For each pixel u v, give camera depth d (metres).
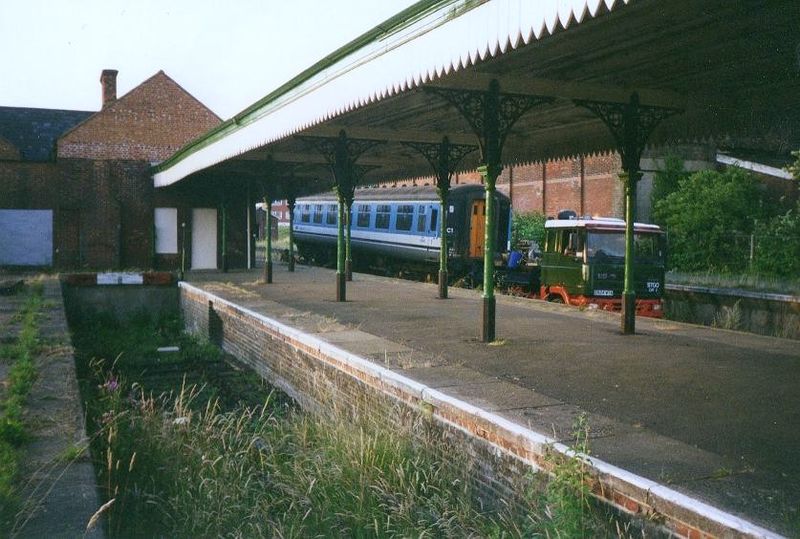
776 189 22.42
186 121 25.36
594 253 14.28
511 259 19.94
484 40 6.65
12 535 3.68
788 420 5.69
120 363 13.87
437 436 6.32
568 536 4.15
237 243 25.59
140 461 6.04
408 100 10.74
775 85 9.52
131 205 24.80
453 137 14.87
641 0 6.06
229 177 24.58
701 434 5.30
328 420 7.62
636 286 14.43
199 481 5.82
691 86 9.70
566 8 5.47
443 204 15.16
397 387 7.11
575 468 4.47
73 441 5.29
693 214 22.03
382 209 27.11
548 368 7.72
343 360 8.41
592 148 13.37
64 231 24.28
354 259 30.28
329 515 5.26
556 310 13.08
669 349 8.95
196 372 12.99
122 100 24.81
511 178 32.34
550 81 9.39
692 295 16.53
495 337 9.64
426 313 12.59
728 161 23.31
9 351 8.75
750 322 15.25
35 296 16.11
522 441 5.11
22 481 4.47
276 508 5.68
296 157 19.03
